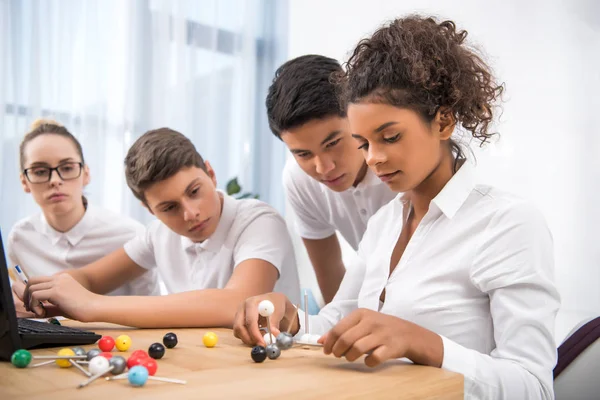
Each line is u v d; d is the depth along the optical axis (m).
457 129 1.15
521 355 0.88
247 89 3.75
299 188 1.84
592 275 2.32
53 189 1.89
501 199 1.00
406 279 1.04
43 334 0.93
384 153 0.93
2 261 0.81
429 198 1.06
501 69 2.56
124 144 3.29
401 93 0.91
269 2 3.88
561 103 2.41
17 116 2.98
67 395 0.63
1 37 2.95
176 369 0.78
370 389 0.67
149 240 1.72
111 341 0.92
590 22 2.34
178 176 1.41
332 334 0.80
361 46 1.03
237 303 1.27
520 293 0.92
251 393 0.64
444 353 0.82
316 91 1.30
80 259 2.01
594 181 2.33
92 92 3.20
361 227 1.78
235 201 1.63
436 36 0.97
